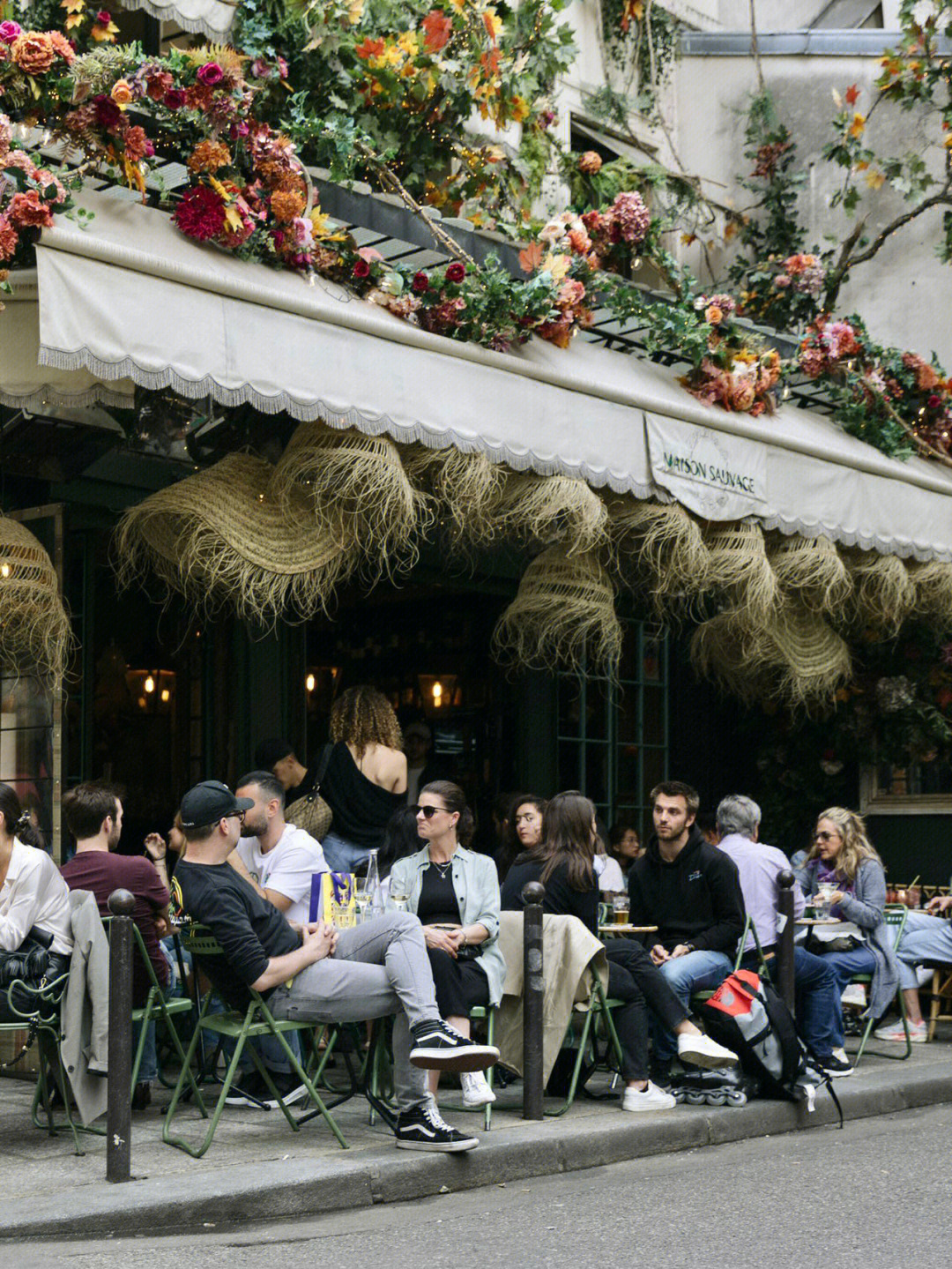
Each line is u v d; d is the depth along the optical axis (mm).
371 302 7590
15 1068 7844
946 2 11836
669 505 8734
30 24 7559
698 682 12922
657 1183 5992
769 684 11820
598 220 9508
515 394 7863
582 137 12492
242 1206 5320
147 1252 4820
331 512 7527
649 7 12375
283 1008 6078
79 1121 6703
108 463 8984
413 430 7293
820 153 13000
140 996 6629
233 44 8141
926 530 10648
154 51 9359
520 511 8070
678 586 9508
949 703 12367
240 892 6031
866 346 11008
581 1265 4641
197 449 8391
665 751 12750
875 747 12547
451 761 11719
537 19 9992
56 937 6090
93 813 6836
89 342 6039
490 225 9539
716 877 7832
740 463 9227
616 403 8453
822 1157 6559
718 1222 5238
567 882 7238
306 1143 6188
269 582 7395
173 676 9711
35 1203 5145
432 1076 6578
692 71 13430
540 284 8180
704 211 13086
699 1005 7617
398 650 11922
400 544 8023
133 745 9484
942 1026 10906
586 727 12109
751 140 12984
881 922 9086
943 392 11234
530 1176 6152
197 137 7199
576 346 8836
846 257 12102
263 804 7168
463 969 6648
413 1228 5195
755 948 8188
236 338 6578
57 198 6141
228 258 6992
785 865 8469
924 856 12539
